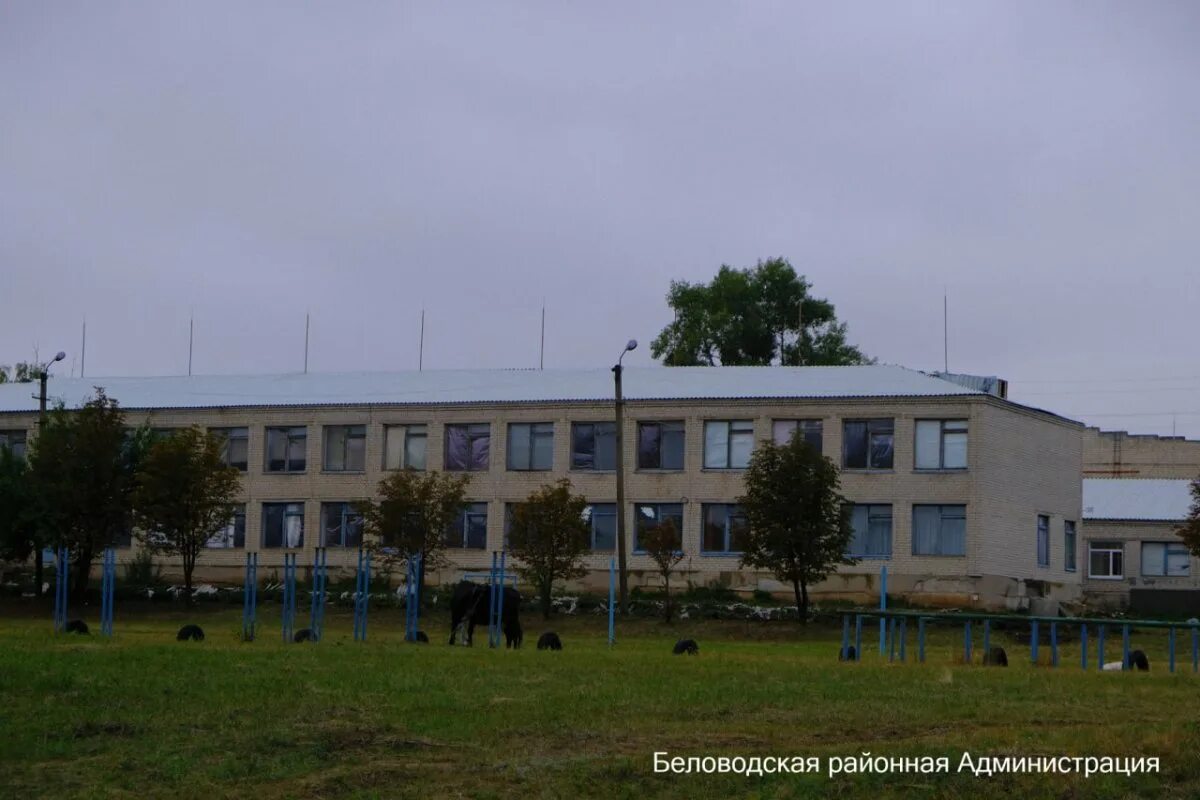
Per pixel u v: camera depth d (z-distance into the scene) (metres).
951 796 18.20
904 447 65.88
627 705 23.45
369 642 38.94
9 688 24.17
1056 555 71.06
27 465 67.38
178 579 74.69
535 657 32.09
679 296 108.81
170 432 75.94
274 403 75.25
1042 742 20.62
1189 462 96.06
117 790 18.33
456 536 71.69
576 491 69.88
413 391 74.88
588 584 69.25
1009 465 67.19
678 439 69.25
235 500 71.50
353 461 73.69
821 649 44.00
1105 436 97.06
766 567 58.59
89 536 65.06
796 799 18.20
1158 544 80.38
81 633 41.72
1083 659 34.31
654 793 18.38
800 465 57.94
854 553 66.19
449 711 22.66
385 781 18.69
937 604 64.62
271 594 66.31
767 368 73.19
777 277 106.94
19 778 18.80
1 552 67.69
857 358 105.81
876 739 21.28
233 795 18.17
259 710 22.42
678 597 66.81
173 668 27.09
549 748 20.34
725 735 21.31
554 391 72.19
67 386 82.62
